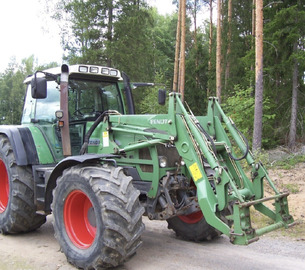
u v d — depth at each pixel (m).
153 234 5.57
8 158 5.18
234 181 4.36
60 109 4.86
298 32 12.55
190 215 5.16
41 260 4.29
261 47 10.89
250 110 12.34
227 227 3.65
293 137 13.33
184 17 17.75
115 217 3.65
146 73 19.55
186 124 4.21
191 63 23.77
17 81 39.19
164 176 4.63
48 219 6.45
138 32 18.78
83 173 3.98
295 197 7.68
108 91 5.77
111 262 3.72
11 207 5.05
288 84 13.66
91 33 17.95
